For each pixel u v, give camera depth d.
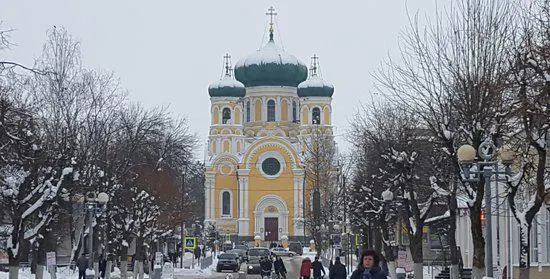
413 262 42.91
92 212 47.22
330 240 97.56
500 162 32.00
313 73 151.88
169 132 86.75
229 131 151.50
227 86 152.25
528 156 32.91
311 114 149.62
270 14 155.75
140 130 68.00
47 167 38.44
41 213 41.44
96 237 64.69
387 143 47.75
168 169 76.75
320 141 134.38
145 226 59.06
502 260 47.69
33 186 38.06
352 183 80.00
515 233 44.88
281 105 152.75
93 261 51.62
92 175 48.34
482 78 30.67
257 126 152.38
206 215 149.00
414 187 44.00
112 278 64.62
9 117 34.50
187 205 92.62
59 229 54.09
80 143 48.91
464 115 31.03
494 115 29.86
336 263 42.53
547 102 25.53
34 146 35.59
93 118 54.31
